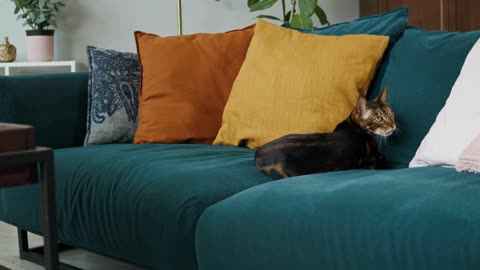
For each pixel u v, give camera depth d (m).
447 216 1.27
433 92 1.98
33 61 4.64
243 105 2.34
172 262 1.79
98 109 2.65
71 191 2.14
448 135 1.76
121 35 4.84
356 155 1.90
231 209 1.62
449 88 1.95
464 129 1.73
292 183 1.66
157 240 1.83
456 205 1.30
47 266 1.04
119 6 4.83
